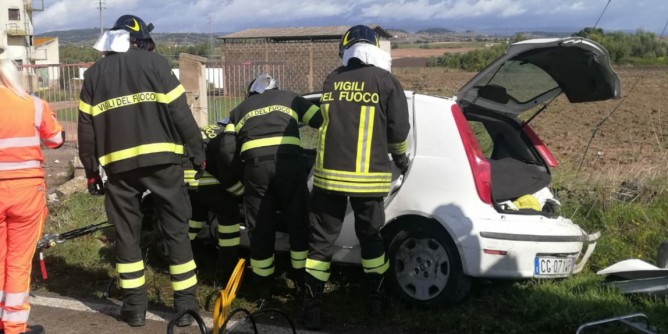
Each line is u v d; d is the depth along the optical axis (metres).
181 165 4.81
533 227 4.67
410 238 4.92
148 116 4.58
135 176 4.64
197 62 12.05
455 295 4.77
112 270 5.88
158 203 4.75
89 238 6.58
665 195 6.68
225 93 13.58
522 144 6.03
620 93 5.37
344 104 4.60
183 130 4.67
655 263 5.65
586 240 5.01
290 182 4.98
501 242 4.59
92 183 4.95
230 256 5.57
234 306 5.14
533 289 4.97
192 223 5.94
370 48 4.66
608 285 5.02
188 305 4.81
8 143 4.32
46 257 6.11
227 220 5.53
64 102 12.61
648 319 4.36
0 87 4.35
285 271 5.83
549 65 5.26
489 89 5.65
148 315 5.03
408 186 4.89
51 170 10.18
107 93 4.60
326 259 4.78
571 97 5.66
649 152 11.21
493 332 4.56
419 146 4.91
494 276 4.63
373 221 4.70
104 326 4.79
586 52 4.96
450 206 4.75
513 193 5.34
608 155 10.92
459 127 4.84
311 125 5.10
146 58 4.61
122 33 4.68
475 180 4.74
